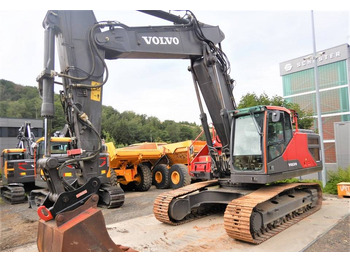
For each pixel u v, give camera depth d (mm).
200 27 6336
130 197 10055
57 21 4305
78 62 4473
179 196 6395
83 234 3246
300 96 23031
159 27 5637
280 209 5809
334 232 5441
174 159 12445
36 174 9555
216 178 7254
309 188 7535
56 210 3396
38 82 4133
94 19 4754
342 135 13805
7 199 10430
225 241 5023
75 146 4305
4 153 11914
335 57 21062
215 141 7355
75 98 4355
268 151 5613
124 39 5035
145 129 63406
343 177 10133
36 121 31516
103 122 57688
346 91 20562
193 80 6566
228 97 6668
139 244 4961
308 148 7047
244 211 4812
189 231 5676
